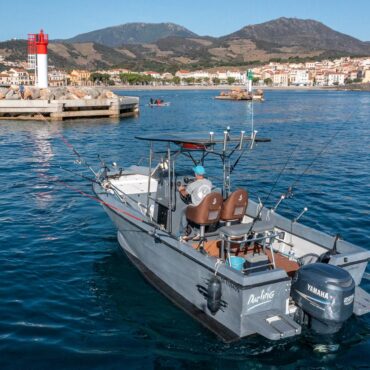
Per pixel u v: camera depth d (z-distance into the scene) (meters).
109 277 8.03
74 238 9.91
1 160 19.53
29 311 6.88
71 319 6.68
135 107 46.94
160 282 7.52
